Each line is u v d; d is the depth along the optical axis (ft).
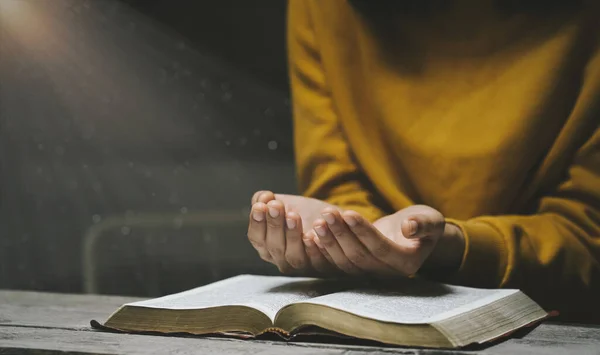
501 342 1.94
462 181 3.26
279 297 2.14
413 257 2.25
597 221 3.06
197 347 1.82
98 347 1.83
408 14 3.52
